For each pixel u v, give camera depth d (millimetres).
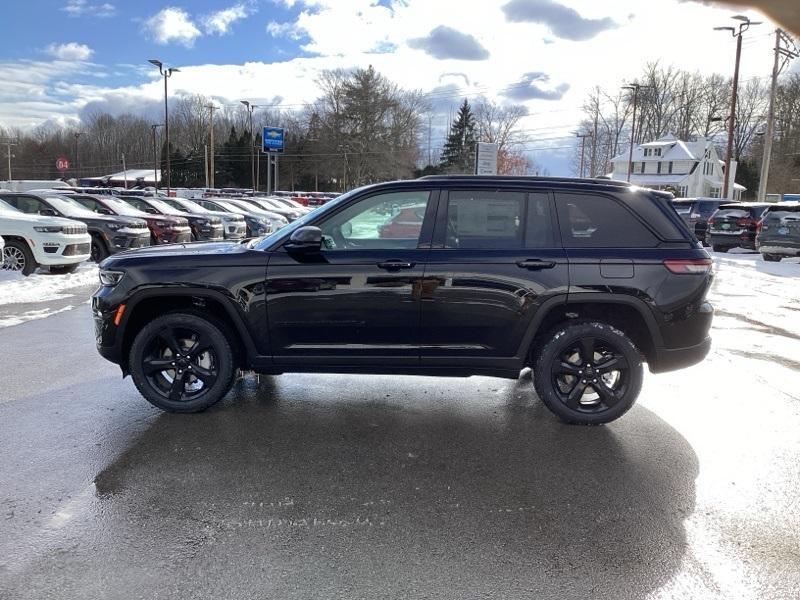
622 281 4133
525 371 5848
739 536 2891
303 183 80000
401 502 3195
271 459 3717
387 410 4684
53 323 7672
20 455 3705
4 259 11156
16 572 2527
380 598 2396
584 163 79375
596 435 4195
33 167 106688
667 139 69500
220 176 83938
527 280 4137
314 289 4199
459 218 4273
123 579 2494
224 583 2479
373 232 4340
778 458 3807
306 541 2799
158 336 4383
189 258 4301
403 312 4199
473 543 2803
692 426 4375
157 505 3113
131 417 4398
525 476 3531
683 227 4289
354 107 68812
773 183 58469
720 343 7012
